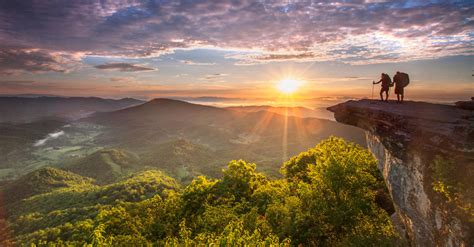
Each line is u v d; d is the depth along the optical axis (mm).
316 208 25000
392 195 15797
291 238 23938
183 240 21375
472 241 10438
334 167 25938
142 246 27781
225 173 46000
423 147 13266
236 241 17125
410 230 15305
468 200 10867
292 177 47344
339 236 23469
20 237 90250
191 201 41156
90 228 48719
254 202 37906
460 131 12430
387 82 19078
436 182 12234
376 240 19031
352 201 24234
